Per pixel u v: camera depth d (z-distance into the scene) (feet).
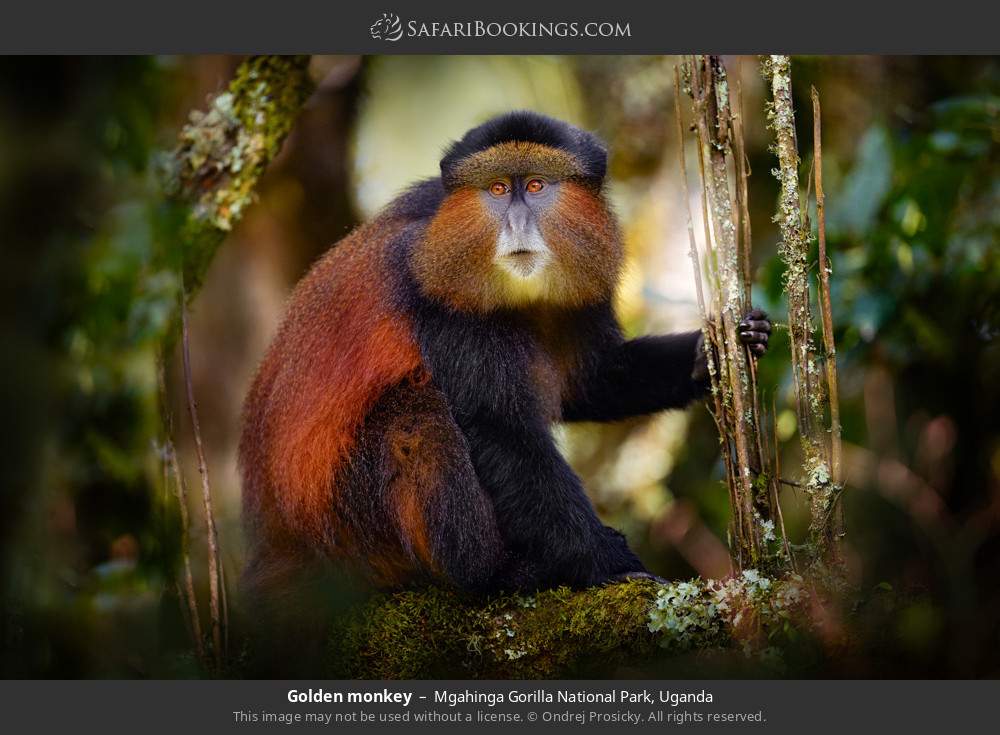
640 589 5.93
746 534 5.81
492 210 6.23
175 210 6.29
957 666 6.47
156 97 6.51
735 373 5.81
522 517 6.13
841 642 5.73
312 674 6.09
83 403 6.59
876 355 7.10
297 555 6.25
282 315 6.44
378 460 6.17
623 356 6.48
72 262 6.10
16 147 5.98
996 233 6.88
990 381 7.16
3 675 6.02
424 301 6.23
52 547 6.23
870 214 6.86
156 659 6.18
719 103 5.84
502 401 6.19
